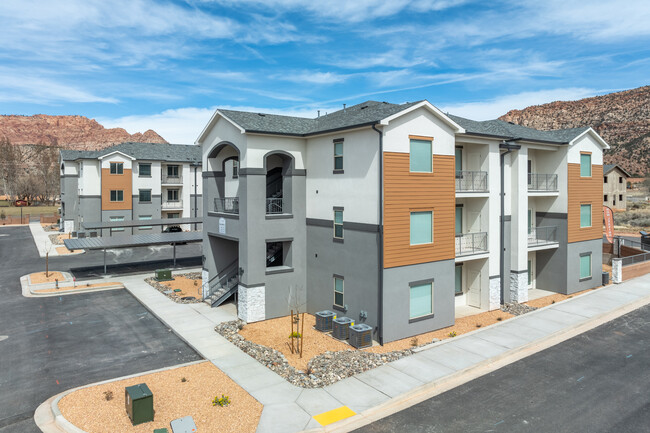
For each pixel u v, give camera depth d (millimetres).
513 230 25609
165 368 16078
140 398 11953
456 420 12516
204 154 26719
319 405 13242
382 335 18750
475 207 24516
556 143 26625
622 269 29984
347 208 20625
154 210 55031
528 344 18406
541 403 13500
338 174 21141
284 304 22906
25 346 18734
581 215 28516
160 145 60688
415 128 19672
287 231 22875
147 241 34031
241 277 22203
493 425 12234
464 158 24797
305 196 23484
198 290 28312
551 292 28406
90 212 52750
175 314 23156
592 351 17844
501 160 24766
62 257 41625
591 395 14023
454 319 21750
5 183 127688
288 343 18859
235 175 25391
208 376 15344
